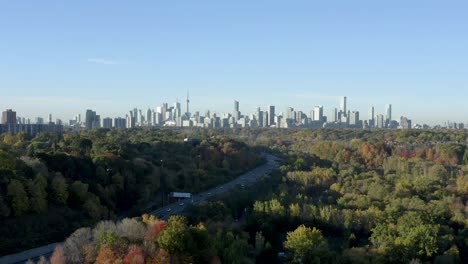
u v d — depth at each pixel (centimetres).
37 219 14762
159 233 11700
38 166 16700
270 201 18888
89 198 16662
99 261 10494
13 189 14538
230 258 12238
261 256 14838
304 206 18688
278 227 17838
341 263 14362
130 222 12544
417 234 15362
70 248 11356
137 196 19575
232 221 17200
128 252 10694
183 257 11106
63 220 15225
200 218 16800
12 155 16712
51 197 15988
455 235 17175
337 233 18000
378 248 15300
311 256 14300
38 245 13612
